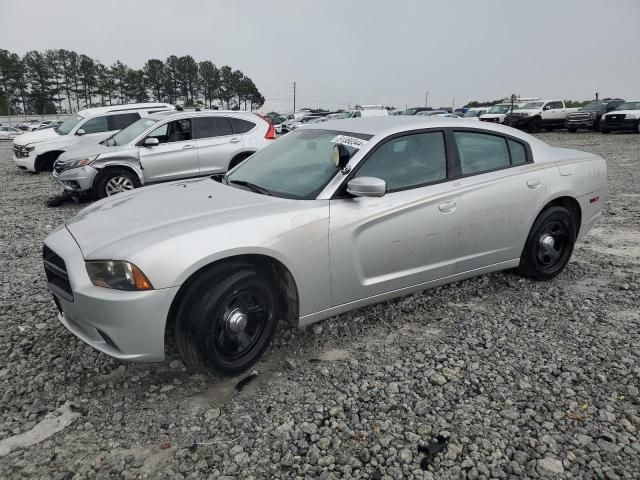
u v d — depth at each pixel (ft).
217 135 31.48
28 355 11.25
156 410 9.34
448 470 7.75
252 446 8.31
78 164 28.30
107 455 8.15
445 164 12.75
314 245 10.54
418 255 12.14
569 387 9.78
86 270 9.32
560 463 7.83
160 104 46.03
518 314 13.08
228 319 9.71
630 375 10.14
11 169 50.96
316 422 8.88
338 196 11.13
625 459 7.91
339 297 11.24
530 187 13.88
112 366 10.77
